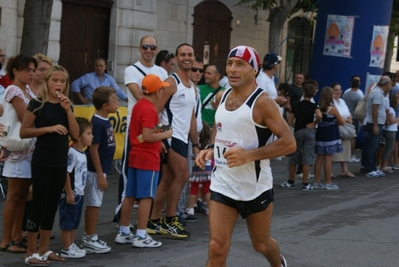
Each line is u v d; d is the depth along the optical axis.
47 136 6.44
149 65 8.54
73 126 6.61
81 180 6.95
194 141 8.60
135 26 16.00
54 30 14.12
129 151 7.68
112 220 8.93
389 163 15.38
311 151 11.83
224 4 19.11
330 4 17.94
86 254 7.23
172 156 8.06
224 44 19.36
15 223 7.13
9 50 13.71
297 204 10.51
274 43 15.98
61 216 6.96
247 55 5.34
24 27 10.18
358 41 17.73
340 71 17.89
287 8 15.81
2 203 9.20
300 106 11.80
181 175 8.15
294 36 23.23
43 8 10.09
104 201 10.06
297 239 8.10
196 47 18.28
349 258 7.28
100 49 15.57
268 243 5.64
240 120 5.34
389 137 14.27
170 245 7.75
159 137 7.41
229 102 5.47
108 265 6.82
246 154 5.18
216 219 5.39
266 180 5.49
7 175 6.93
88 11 15.16
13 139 6.77
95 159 7.18
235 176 5.39
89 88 12.98
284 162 15.45
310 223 9.05
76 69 15.10
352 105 15.80
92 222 7.29
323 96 12.04
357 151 17.88
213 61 18.97
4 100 6.88
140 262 6.98
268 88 10.49
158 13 16.94
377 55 17.78
